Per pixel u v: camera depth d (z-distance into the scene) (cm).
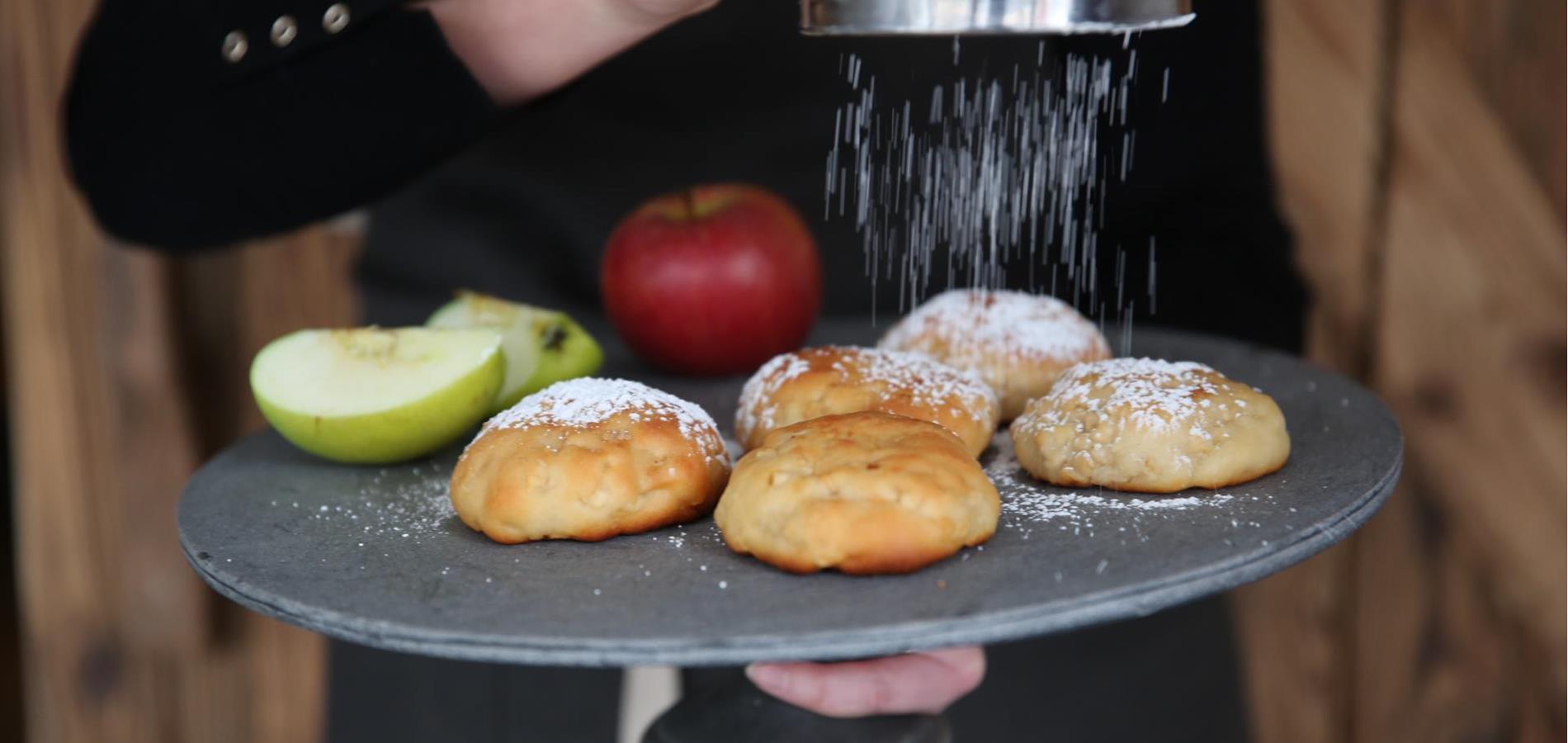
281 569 68
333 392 76
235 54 87
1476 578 105
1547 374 102
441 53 85
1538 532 103
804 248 88
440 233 101
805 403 75
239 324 114
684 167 101
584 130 101
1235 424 71
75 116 93
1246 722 97
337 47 86
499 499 69
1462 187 101
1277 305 96
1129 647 94
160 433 112
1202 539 67
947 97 91
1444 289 102
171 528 114
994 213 91
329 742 97
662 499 70
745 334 86
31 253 109
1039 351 81
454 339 77
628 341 88
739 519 67
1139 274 95
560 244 101
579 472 69
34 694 118
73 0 106
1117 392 73
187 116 89
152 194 91
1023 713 94
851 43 99
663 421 71
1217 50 93
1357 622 108
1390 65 100
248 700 121
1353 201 102
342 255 112
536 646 63
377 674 96
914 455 67
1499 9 99
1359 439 74
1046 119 90
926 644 63
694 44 100
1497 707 106
